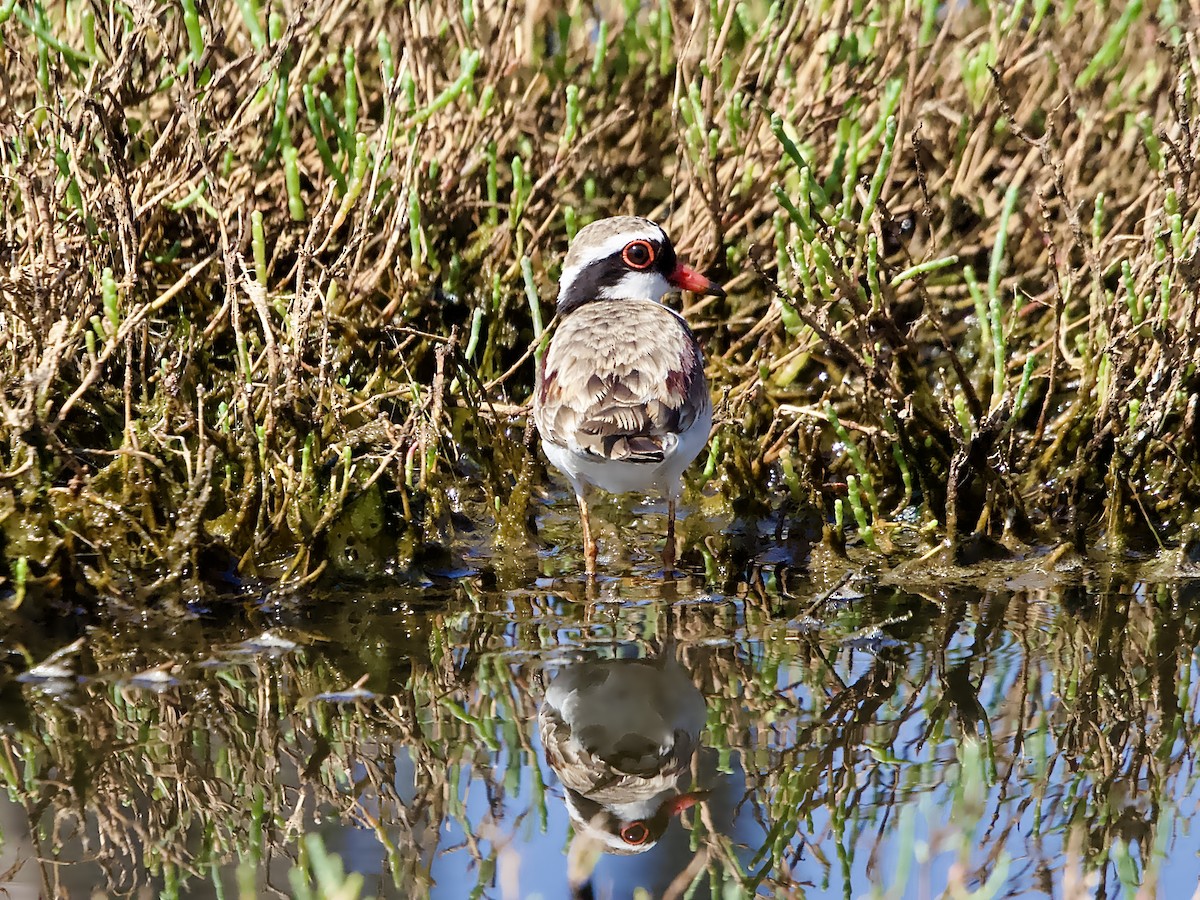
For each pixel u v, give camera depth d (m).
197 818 8.52
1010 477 12.26
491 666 10.22
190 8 13.16
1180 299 13.09
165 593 10.79
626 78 16.03
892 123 12.77
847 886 7.97
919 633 10.79
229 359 13.32
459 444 13.43
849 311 13.02
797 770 9.02
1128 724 9.57
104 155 12.61
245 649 10.33
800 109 15.29
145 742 9.16
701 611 11.19
